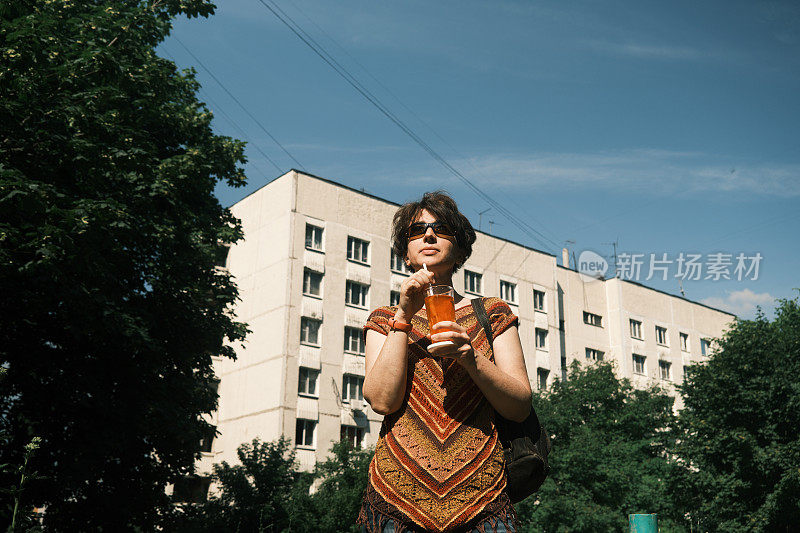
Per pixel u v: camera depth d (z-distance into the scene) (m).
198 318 18.08
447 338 1.51
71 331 13.20
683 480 28.62
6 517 12.27
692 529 31.23
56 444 14.57
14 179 11.53
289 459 27.09
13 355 14.05
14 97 12.08
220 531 22.97
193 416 18.80
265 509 24.25
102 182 13.41
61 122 12.58
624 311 53.19
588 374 40.00
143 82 14.34
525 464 1.71
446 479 1.58
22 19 11.80
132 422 15.27
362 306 38.25
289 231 36.41
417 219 1.95
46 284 12.53
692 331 57.94
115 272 14.41
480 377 1.57
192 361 18.00
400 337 1.67
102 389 15.10
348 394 36.09
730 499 26.92
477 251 45.12
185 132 18.28
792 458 25.20
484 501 1.58
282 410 33.47
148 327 15.58
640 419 38.34
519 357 1.77
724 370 28.58
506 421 1.79
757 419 27.36
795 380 27.36
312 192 37.91
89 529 16.03
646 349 53.81
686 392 30.02
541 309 47.84
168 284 16.62
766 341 28.48
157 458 18.64
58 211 11.45
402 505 1.59
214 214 20.33
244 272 38.50
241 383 36.28
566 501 29.08
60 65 12.20
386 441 1.67
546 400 36.25
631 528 3.77
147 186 15.20
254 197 39.50
